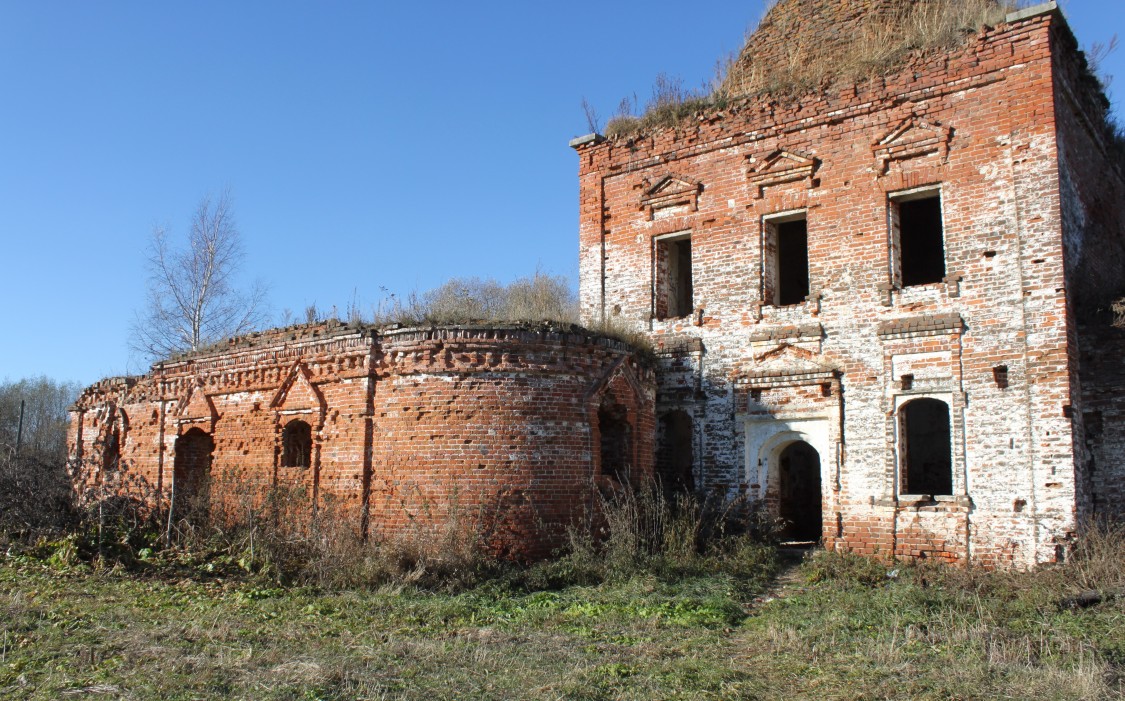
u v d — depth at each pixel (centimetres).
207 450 2183
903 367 1742
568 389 1681
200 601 1348
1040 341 1598
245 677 923
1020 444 1595
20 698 841
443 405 1619
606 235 2217
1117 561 1370
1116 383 1606
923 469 2288
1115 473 1591
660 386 2039
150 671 937
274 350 1900
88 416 2536
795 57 2162
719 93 2200
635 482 1786
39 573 1536
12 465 1898
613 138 2233
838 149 1891
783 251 2406
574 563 1529
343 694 874
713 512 1866
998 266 1666
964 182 1728
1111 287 1814
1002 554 1583
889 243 1802
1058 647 1032
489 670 977
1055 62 1688
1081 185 1791
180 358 2188
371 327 1712
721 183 2047
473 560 1504
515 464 1606
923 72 1800
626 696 886
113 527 1755
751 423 1923
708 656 1050
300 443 1917
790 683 931
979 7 1838
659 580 1498
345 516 1656
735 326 1973
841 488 1778
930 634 1108
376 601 1341
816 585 1537
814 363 1850
